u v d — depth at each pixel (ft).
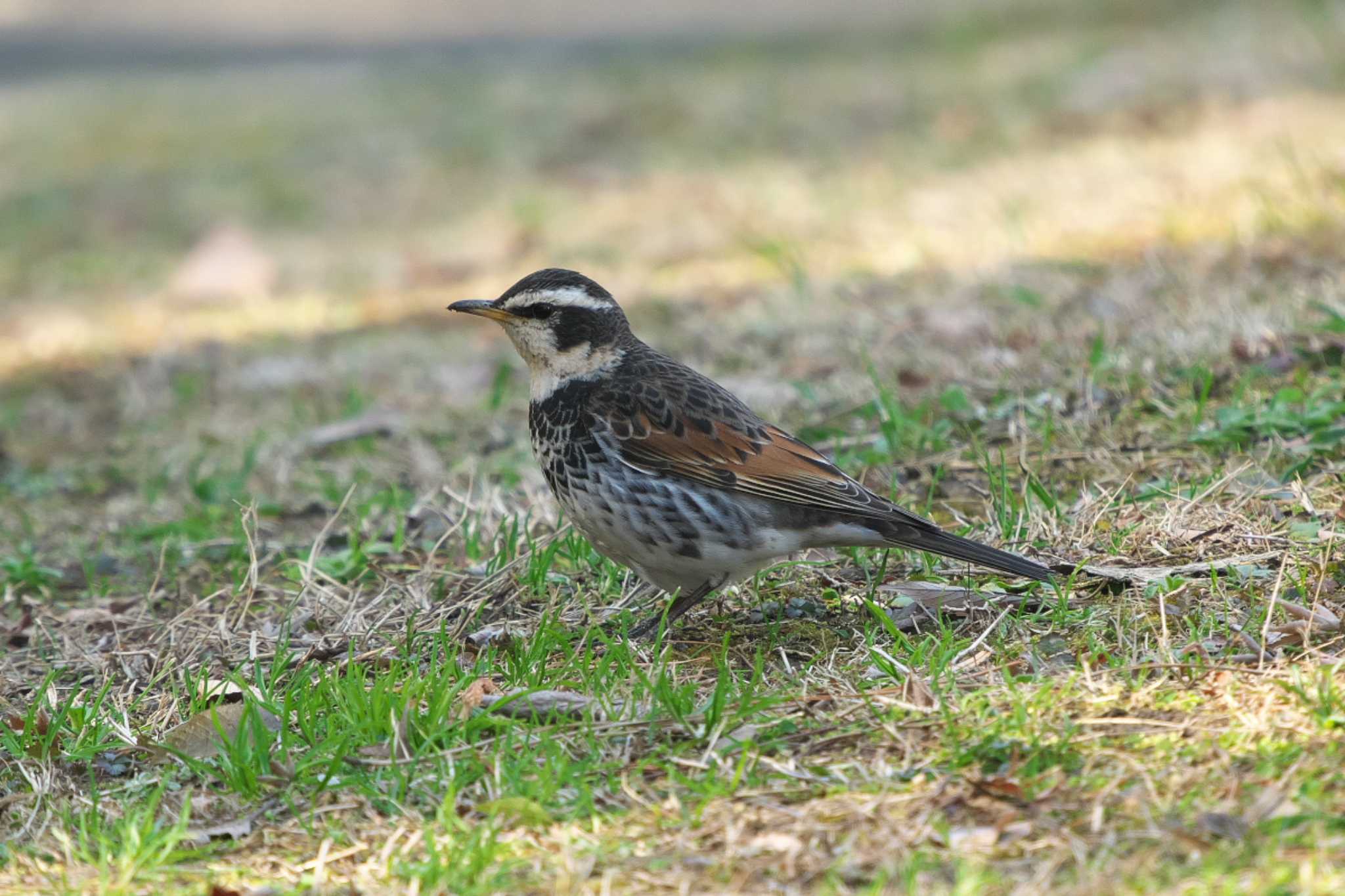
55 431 55.83
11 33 135.64
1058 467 38.40
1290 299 46.29
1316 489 34.14
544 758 25.99
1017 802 22.86
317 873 23.15
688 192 77.66
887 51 105.09
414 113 101.76
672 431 30.63
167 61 125.08
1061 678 26.68
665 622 31.09
